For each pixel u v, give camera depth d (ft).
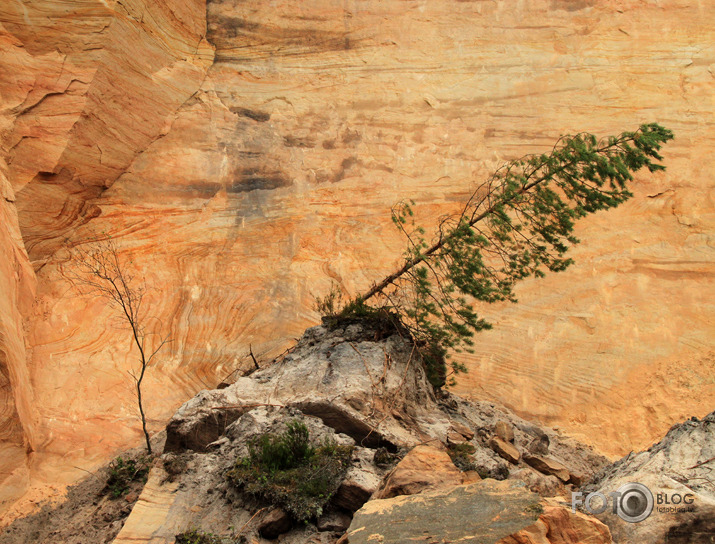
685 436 21.76
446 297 33.22
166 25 49.03
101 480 31.89
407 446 25.54
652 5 52.90
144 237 44.62
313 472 22.99
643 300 43.42
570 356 41.63
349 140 50.42
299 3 53.83
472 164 48.91
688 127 48.96
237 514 22.82
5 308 34.47
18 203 40.24
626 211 46.50
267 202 47.88
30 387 36.55
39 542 27.73
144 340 40.93
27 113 40.96
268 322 43.39
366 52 53.06
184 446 27.71
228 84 51.39
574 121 49.85
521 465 28.63
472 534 16.37
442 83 51.85
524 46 52.37
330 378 29.45
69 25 42.16
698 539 18.07
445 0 53.42
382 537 16.83
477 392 40.60
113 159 44.57
